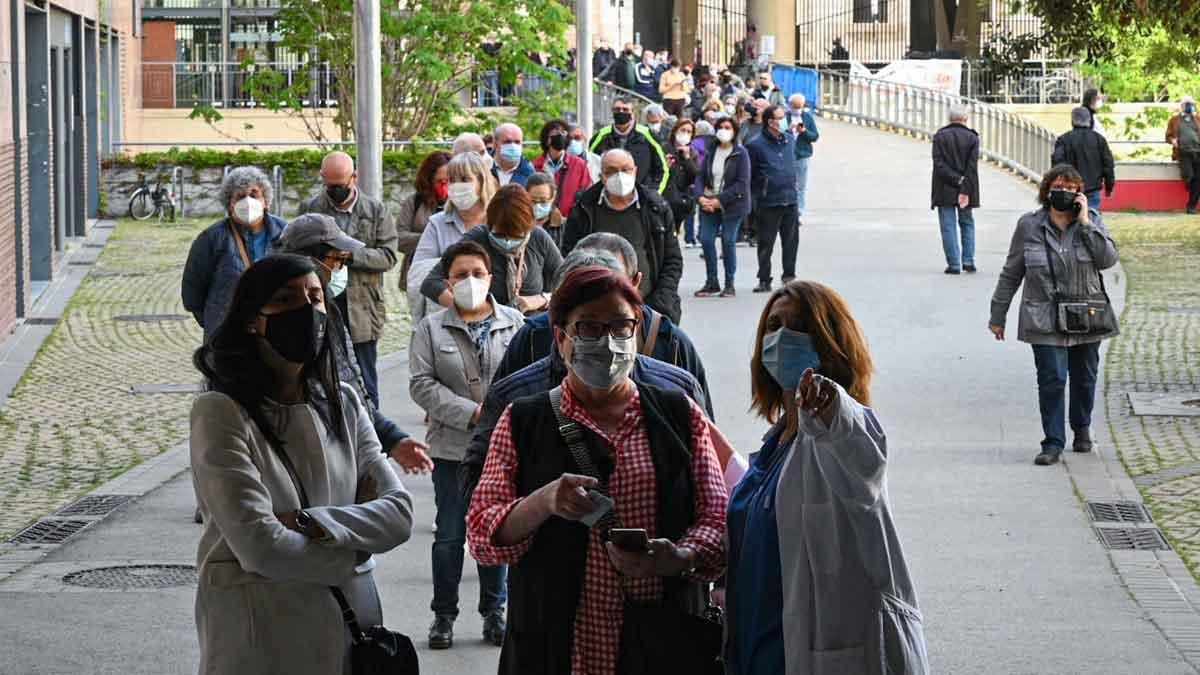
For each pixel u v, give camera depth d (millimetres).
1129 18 28438
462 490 7145
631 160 13883
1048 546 12492
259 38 59250
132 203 43625
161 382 20469
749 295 27000
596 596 6301
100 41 44062
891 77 62562
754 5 79688
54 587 11531
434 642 10047
